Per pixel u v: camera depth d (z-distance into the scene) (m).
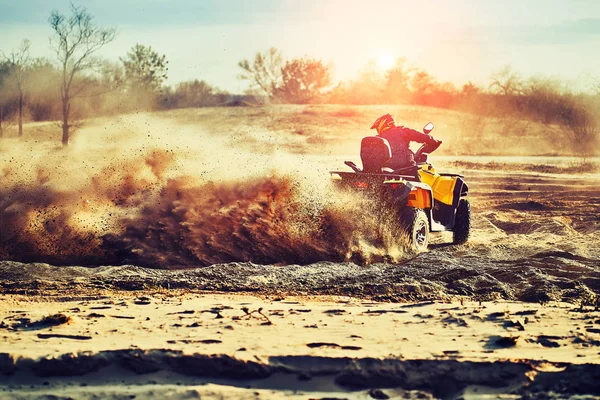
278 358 5.67
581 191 23.28
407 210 11.18
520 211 18.36
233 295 8.27
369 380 5.46
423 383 5.42
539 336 6.20
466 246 12.10
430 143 12.12
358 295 8.27
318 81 84.31
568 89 54.28
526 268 9.22
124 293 8.37
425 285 8.50
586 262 9.97
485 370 5.48
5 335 6.32
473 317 6.85
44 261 10.54
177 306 7.50
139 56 44.97
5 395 5.30
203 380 5.52
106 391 5.35
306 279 8.95
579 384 5.21
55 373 5.62
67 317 6.72
